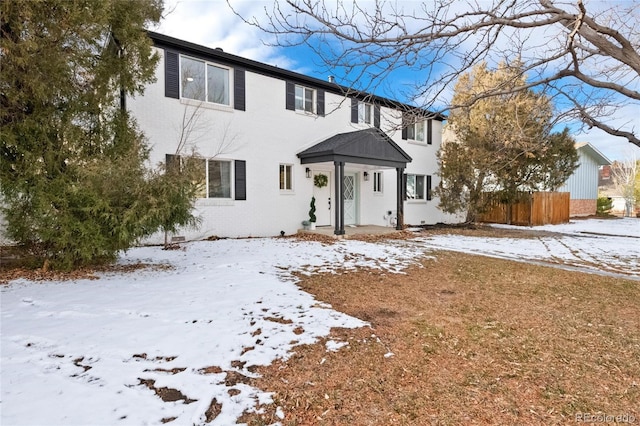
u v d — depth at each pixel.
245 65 11.00
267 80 11.62
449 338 3.73
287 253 8.51
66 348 3.25
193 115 9.89
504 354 3.38
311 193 12.93
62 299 4.66
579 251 9.97
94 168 5.71
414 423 2.35
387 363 3.17
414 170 16.62
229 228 10.86
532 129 5.42
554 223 18.41
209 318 4.07
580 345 3.60
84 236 5.92
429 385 2.82
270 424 2.33
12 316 4.02
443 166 16.11
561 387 2.80
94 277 5.93
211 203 10.45
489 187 17.38
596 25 3.48
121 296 4.82
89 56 5.89
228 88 10.84
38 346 3.29
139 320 3.96
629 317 4.46
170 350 3.27
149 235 6.66
